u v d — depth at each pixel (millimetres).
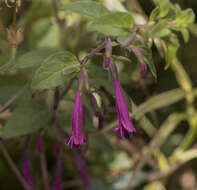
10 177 584
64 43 556
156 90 583
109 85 413
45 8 522
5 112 492
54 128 479
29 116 447
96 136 517
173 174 673
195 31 542
